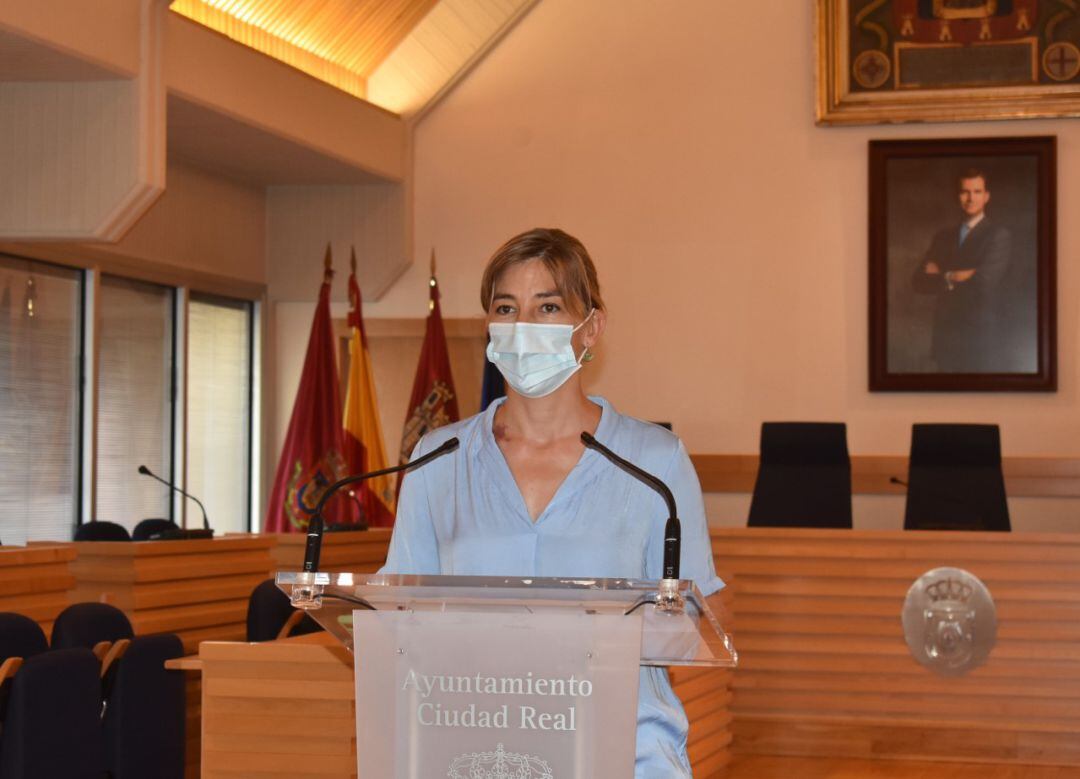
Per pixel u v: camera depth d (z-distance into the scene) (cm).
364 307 970
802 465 750
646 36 943
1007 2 895
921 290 900
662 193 935
